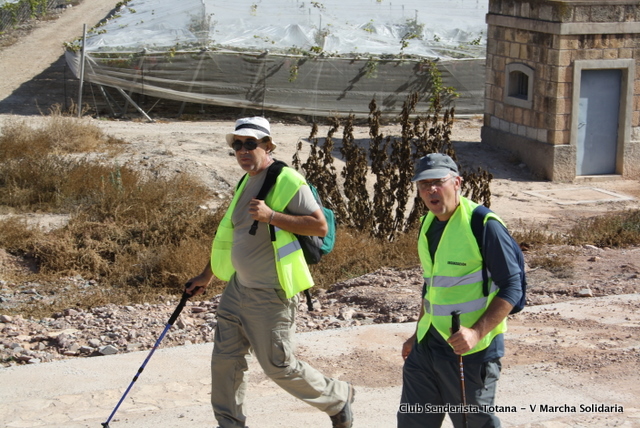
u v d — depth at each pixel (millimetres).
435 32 27141
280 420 4969
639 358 5938
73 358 6273
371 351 6270
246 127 4266
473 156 19812
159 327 7344
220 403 4348
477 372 3684
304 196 4266
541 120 18547
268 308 4219
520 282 3607
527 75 18891
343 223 11039
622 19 17844
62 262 10016
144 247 10602
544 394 5305
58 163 14047
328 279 9328
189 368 5926
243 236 4277
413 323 6977
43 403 5273
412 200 15039
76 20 39188
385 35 26859
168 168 15312
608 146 18719
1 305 8562
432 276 3766
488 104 20766
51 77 28328
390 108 24734
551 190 17422
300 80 24391
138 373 4566
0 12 36406
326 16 27609
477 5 30922
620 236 11188
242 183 4434
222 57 23953
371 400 5281
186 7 26922
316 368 5891
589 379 5555
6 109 23500
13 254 10266
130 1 35625
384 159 10961
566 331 6691
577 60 17859
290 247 4219
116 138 19047
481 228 3623
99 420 4980
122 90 23594
